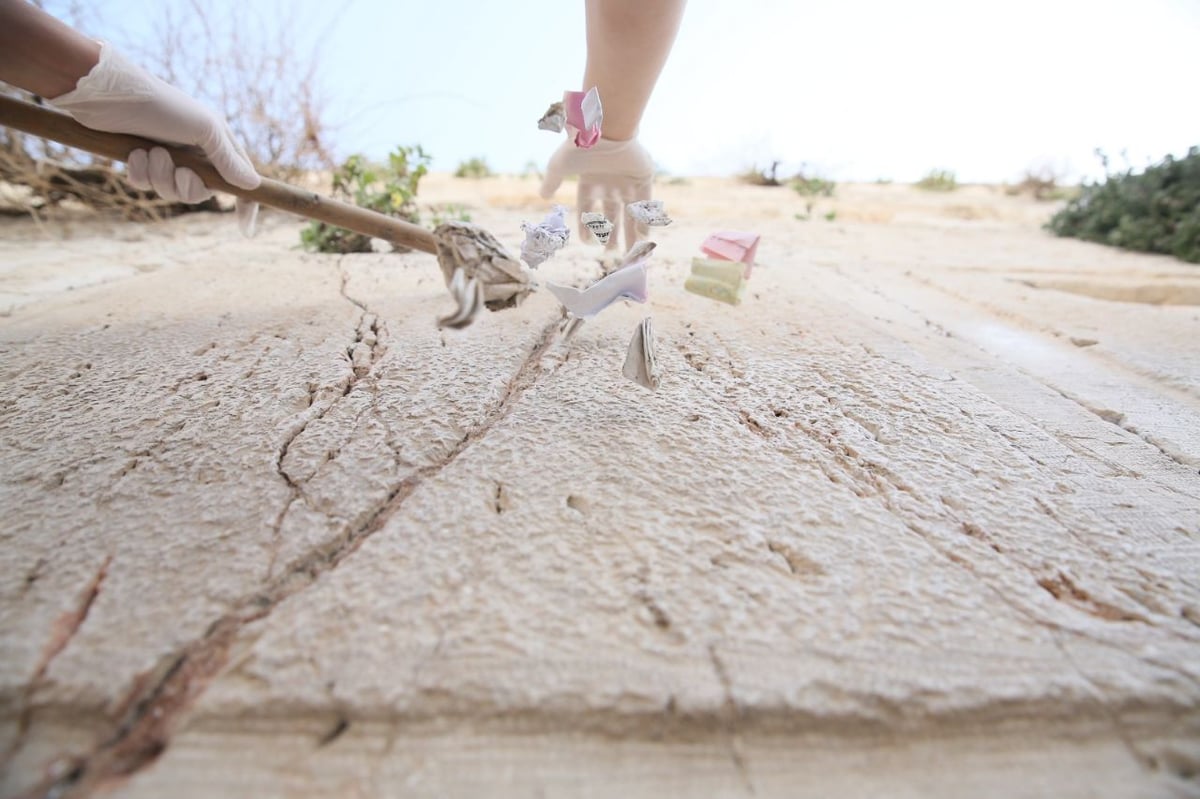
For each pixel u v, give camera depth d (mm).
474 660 648
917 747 611
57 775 562
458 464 976
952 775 592
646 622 700
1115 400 1364
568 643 670
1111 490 983
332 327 1577
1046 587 783
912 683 639
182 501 887
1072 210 4648
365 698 610
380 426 1082
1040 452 1087
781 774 587
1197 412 1312
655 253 2656
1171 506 951
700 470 979
